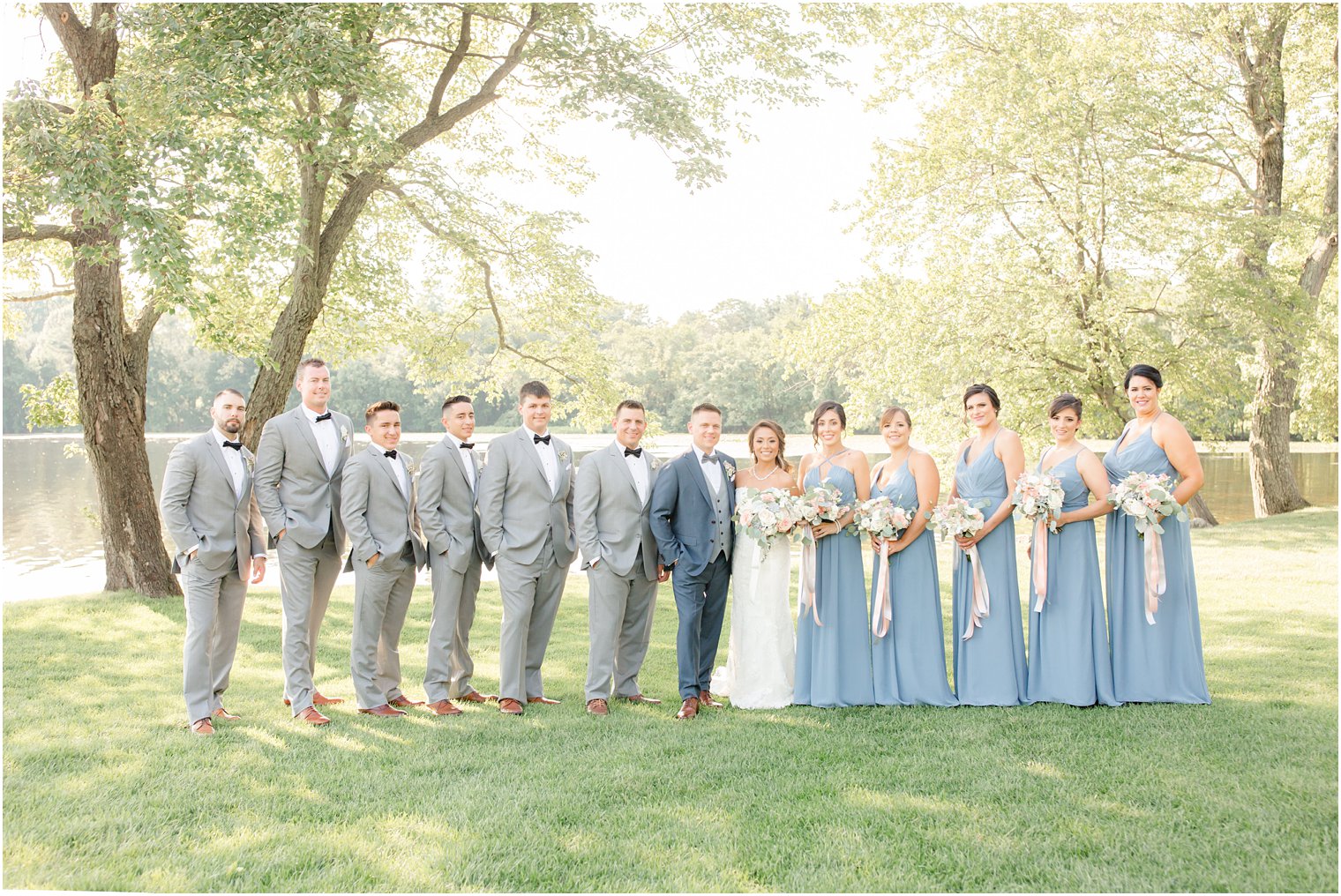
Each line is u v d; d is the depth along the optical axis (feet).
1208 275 45.55
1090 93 45.37
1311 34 54.85
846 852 10.98
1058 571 17.12
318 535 17.11
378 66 29.81
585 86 33.71
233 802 12.62
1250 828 11.41
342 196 36.58
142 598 30.78
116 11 26.71
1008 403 48.06
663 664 21.95
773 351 58.39
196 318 29.48
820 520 17.22
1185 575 16.88
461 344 47.52
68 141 22.97
